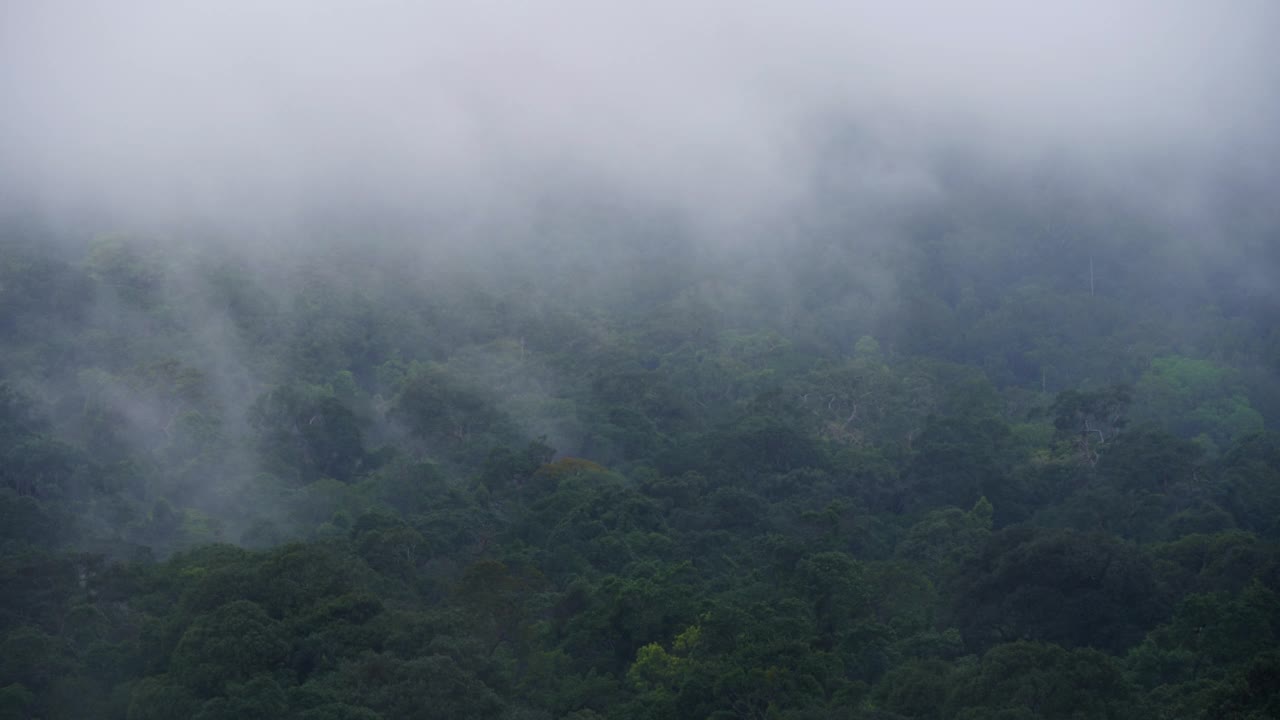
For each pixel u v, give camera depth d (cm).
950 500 10344
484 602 7475
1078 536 7269
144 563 7925
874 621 7062
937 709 5634
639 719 5944
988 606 7106
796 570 7656
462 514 9094
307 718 5534
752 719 5803
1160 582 7112
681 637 6656
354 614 6569
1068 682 5409
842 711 5506
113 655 6431
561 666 6788
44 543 8294
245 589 6612
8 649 6191
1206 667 6159
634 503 9350
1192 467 9944
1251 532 8831
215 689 5819
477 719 5834
